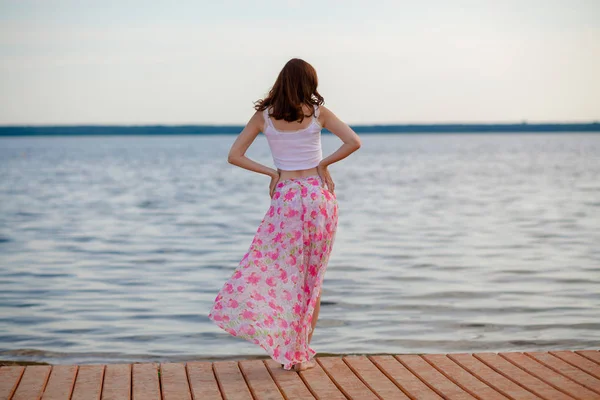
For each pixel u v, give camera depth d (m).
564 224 17.47
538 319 7.55
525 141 184.38
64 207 24.02
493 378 3.93
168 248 14.00
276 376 4.06
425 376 3.99
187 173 49.53
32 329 7.36
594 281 9.79
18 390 3.79
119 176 45.41
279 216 4.06
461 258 12.12
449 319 7.60
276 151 4.12
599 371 4.04
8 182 38.97
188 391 3.81
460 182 36.00
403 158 75.94
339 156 4.07
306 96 4.00
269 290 4.02
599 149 99.94
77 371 4.19
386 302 8.50
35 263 12.03
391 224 17.86
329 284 9.73
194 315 8.02
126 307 8.44
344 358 4.43
